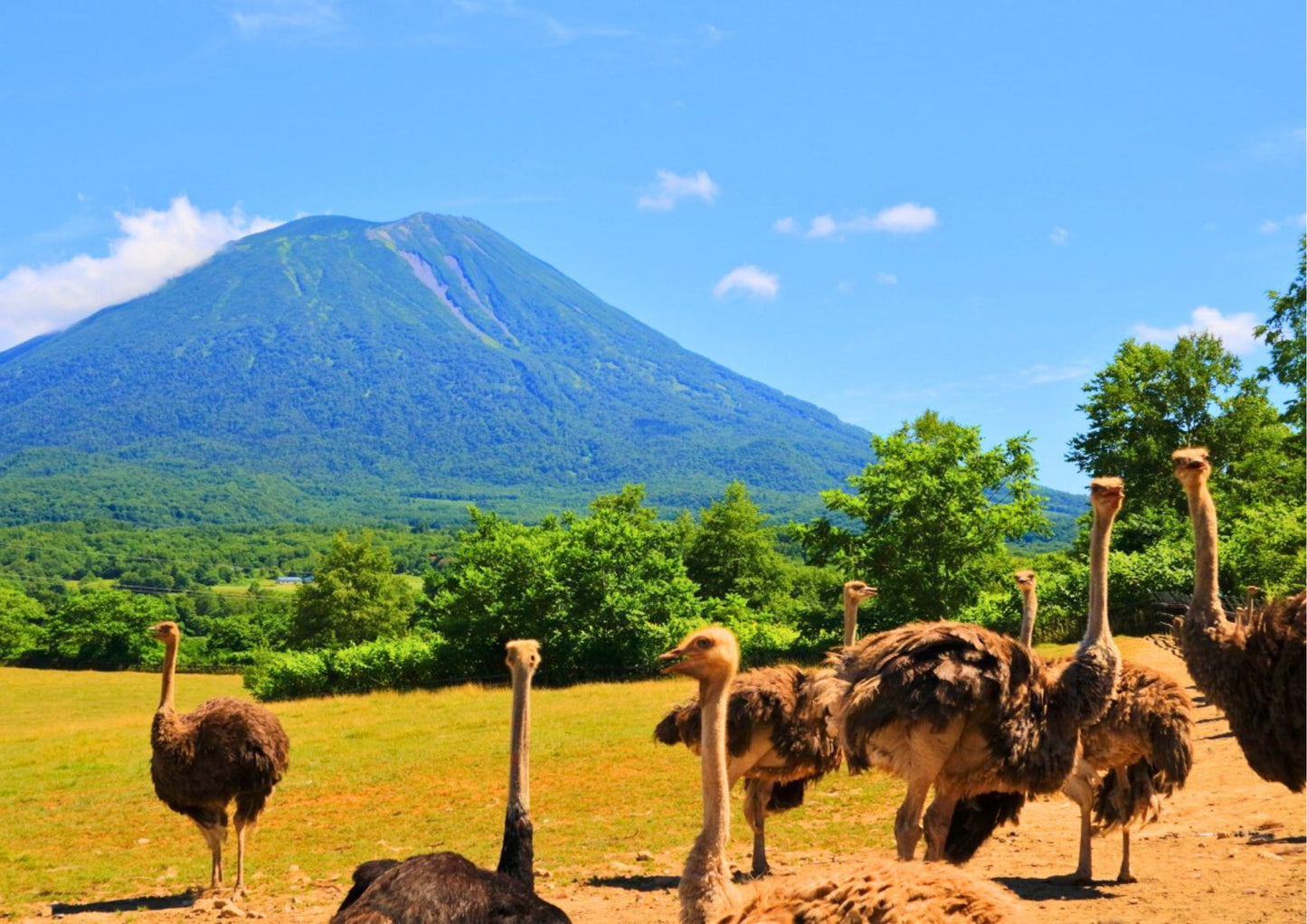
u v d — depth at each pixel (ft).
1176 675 86.12
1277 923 23.93
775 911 15.21
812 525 179.73
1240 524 143.43
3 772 88.69
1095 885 30.63
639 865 43.98
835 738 37.01
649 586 177.99
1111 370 189.47
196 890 45.70
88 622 311.27
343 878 46.88
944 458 177.06
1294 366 133.18
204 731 42.68
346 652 172.65
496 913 20.85
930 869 15.64
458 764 78.59
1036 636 155.02
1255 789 43.86
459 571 215.72
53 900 45.73
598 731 90.58
